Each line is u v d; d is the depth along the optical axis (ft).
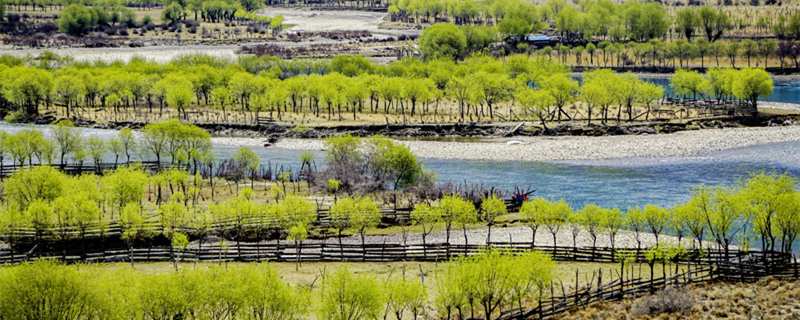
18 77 534.78
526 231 254.68
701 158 387.55
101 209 270.05
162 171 340.18
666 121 478.18
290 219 248.73
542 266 168.66
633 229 254.47
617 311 172.14
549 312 174.09
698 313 165.68
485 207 254.27
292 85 540.52
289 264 221.87
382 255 224.94
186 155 350.64
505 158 398.62
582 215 224.74
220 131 485.97
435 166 380.99
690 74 552.41
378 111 551.18
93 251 227.40
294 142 453.99
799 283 185.47
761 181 219.00
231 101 544.21
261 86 550.36
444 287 168.25
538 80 623.36
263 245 226.38
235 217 248.73
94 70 645.10
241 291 147.54
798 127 467.52
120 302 145.38
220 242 231.91
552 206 226.99
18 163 367.86
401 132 472.44
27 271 143.02
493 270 163.12
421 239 247.50
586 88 483.10
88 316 143.95
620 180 337.93
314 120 504.02
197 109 561.84
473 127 476.54
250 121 499.92
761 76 496.64
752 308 168.04
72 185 266.16
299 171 353.10
